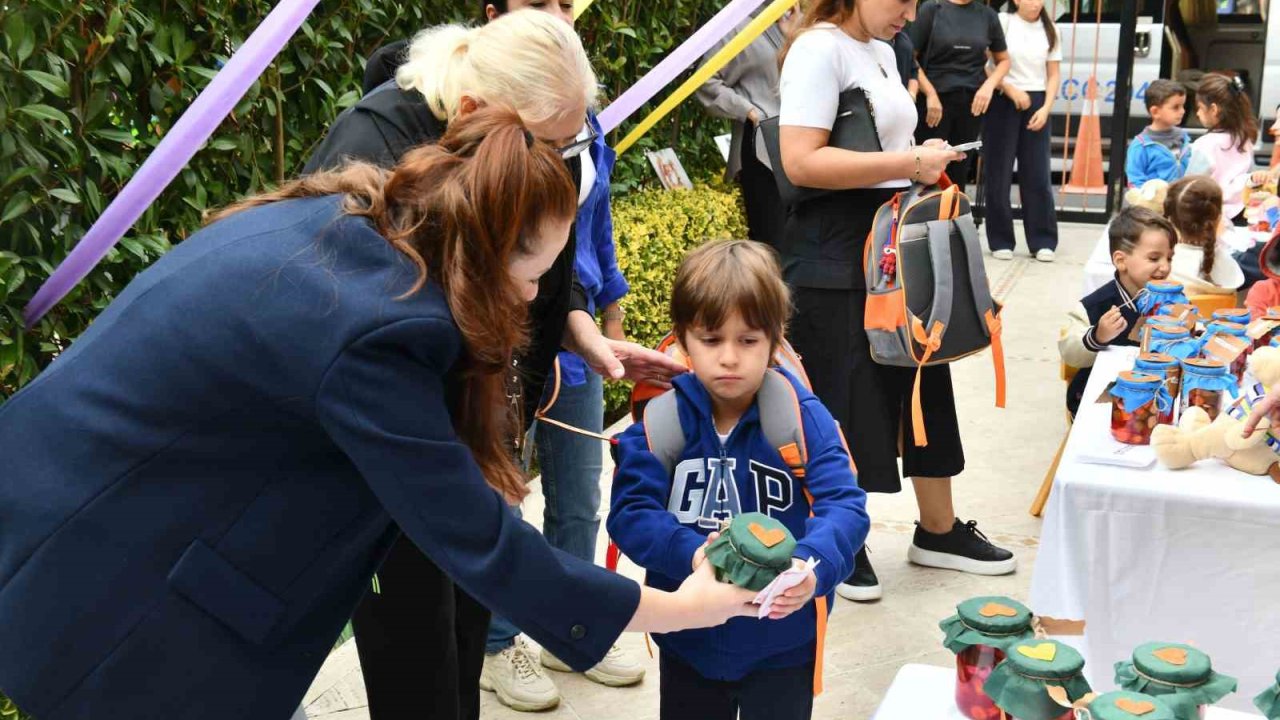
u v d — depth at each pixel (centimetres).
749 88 598
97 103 261
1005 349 639
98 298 269
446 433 138
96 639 138
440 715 220
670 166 602
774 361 222
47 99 253
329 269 135
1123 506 246
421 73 201
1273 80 951
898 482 353
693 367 213
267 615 141
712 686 223
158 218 289
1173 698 149
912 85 717
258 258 137
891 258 325
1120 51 912
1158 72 936
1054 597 256
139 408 137
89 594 138
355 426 131
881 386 346
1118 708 141
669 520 207
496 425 153
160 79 285
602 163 278
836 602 365
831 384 346
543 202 135
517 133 137
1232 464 252
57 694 140
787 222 351
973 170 931
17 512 141
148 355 137
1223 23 980
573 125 192
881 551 402
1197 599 247
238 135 306
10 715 247
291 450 138
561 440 305
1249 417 245
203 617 139
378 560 151
